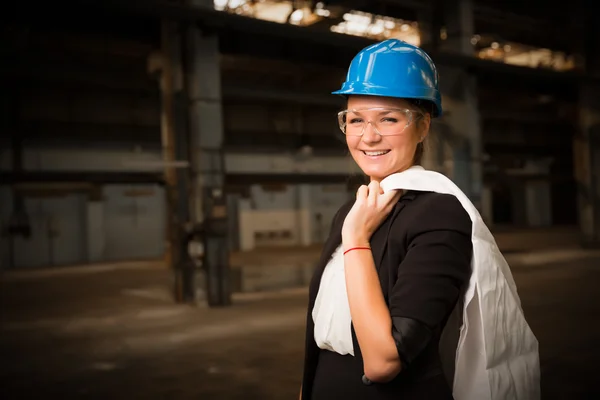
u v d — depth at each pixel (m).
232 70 21.25
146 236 22.61
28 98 19.27
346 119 1.25
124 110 20.95
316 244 25.42
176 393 5.45
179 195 10.58
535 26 18.47
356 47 11.65
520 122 30.42
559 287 11.41
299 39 10.96
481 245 1.09
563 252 17.91
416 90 1.17
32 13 8.73
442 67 13.93
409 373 1.14
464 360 1.12
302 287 13.07
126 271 17.55
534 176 32.22
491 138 29.36
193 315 9.58
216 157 10.33
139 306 10.80
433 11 15.30
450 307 1.11
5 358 7.00
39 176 12.91
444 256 1.05
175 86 10.39
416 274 1.04
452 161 13.97
